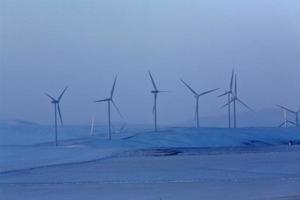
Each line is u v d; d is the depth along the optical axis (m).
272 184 121.69
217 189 112.31
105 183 134.00
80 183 135.62
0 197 106.44
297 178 138.12
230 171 166.50
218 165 188.88
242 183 125.56
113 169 181.62
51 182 139.62
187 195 102.50
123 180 143.00
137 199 98.25
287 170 166.62
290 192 104.44
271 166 180.88
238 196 99.19
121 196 103.81
